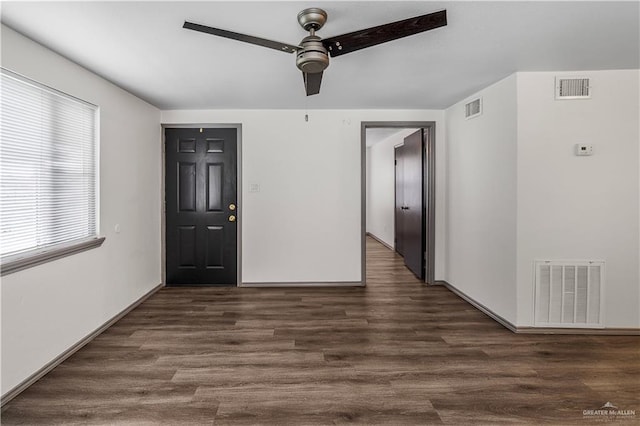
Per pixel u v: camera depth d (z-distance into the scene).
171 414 1.96
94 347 2.77
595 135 2.96
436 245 4.55
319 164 4.45
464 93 3.69
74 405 2.03
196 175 4.44
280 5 1.89
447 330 3.12
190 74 3.01
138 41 2.34
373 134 6.88
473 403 2.07
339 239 4.49
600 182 2.98
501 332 3.07
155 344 2.83
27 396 2.12
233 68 2.88
